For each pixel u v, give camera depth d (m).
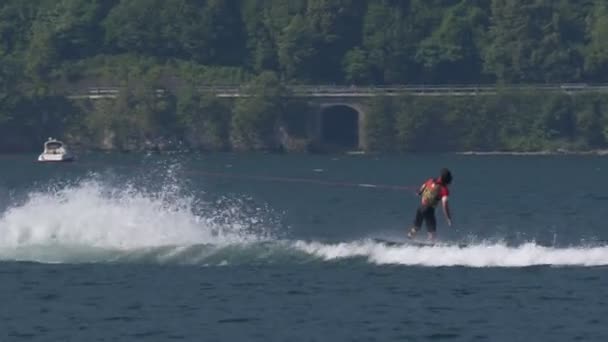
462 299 132.62
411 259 150.25
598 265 147.25
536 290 136.50
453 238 187.38
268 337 118.50
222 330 121.31
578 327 121.31
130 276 146.00
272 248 157.25
